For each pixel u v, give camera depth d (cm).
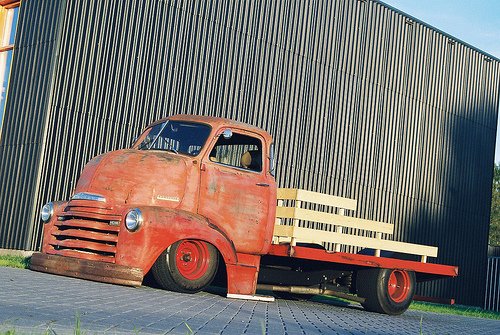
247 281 641
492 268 1942
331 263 723
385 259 728
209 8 1291
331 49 1523
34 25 1152
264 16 1389
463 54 1867
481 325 852
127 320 362
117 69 1157
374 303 728
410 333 531
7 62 1237
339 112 1533
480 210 1906
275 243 720
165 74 1218
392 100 1661
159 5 1216
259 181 660
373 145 1608
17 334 275
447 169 1803
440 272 796
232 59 1325
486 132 1936
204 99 1273
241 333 373
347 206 727
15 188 1098
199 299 554
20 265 801
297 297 897
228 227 628
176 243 573
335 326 511
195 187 609
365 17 1608
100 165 597
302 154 1445
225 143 648
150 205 579
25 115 1116
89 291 477
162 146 641
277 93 1404
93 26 1134
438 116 1784
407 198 1688
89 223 562
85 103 1120
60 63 1097
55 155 1087
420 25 1745
